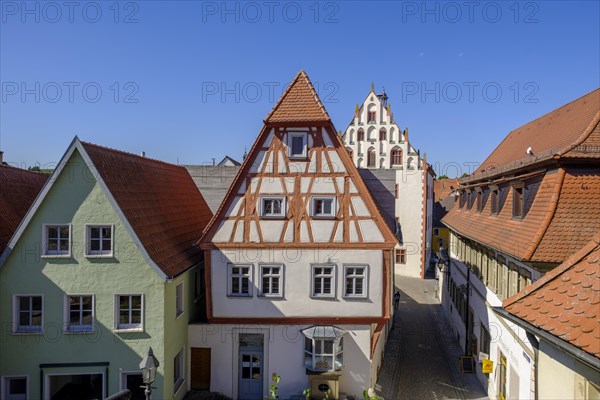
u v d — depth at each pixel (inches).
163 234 610.9
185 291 621.3
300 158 616.7
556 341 222.7
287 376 608.4
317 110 615.5
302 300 607.8
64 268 530.0
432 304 1171.9
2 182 638.5
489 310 613.3
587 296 233.8
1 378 523.5
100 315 531.8
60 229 535.2
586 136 485.4
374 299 600.4
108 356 531.5
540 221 454.3
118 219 533.3
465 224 779.4
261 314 610.9
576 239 428.1
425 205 1485.0
